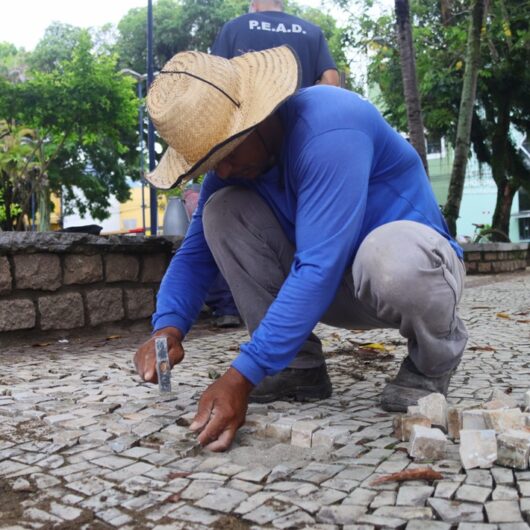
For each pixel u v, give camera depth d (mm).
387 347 3729
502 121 15633
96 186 24250
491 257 12602
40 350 3783
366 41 12023
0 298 3918
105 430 2043
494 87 14930
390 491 1515
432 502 1432
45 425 2109
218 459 1769
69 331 4258
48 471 1715
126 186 26219
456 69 13844
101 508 1485
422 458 1718
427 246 1904
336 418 2127
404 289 1888
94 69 15758
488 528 1306
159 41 23828
